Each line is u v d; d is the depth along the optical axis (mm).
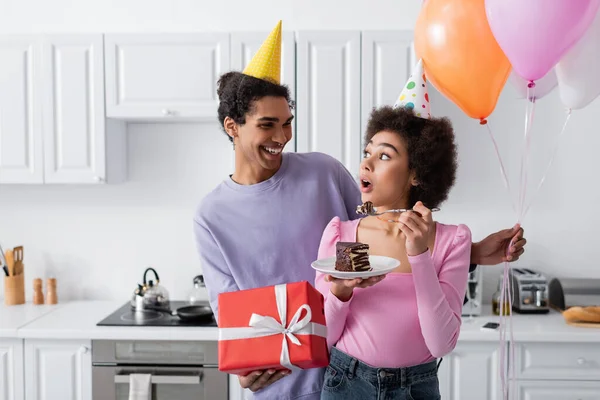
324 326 1432
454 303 1385
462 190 3201
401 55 2854
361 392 1404
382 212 1440
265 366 1405
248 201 1774
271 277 1776
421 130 1449
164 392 2715
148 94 2924
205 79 2904
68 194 3324
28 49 2947
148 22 3232
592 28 1445
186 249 3320
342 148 2883
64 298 3354
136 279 3340
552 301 3084
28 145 2975
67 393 2736
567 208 3197
